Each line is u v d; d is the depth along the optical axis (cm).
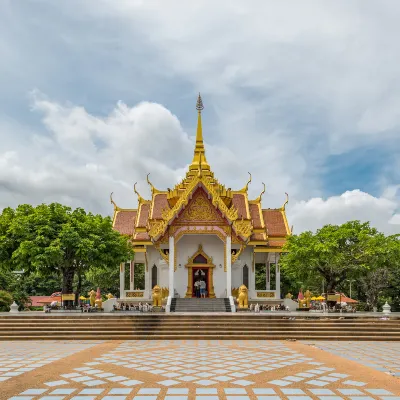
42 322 3134
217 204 4594
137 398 1395
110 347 2531
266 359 2105
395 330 3045
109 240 4531
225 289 4938
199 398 1396
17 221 4134
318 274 4912
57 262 4156
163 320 3188
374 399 1397
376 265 4338
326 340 2914
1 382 1609
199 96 5997
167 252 5122
